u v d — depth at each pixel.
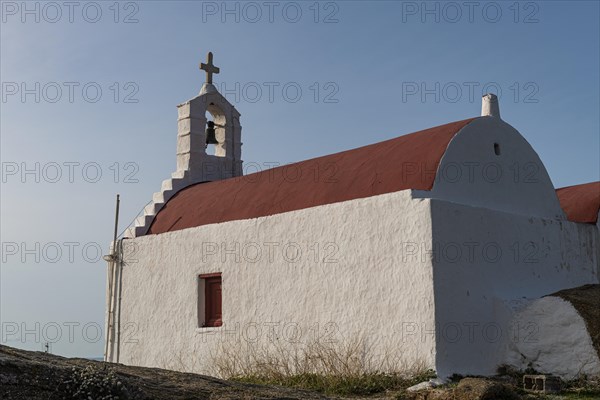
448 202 14.75
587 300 14.53
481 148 16.39
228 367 16.98
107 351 20.56
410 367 14.15
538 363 14.47
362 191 16.09
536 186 17.56
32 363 8.74
